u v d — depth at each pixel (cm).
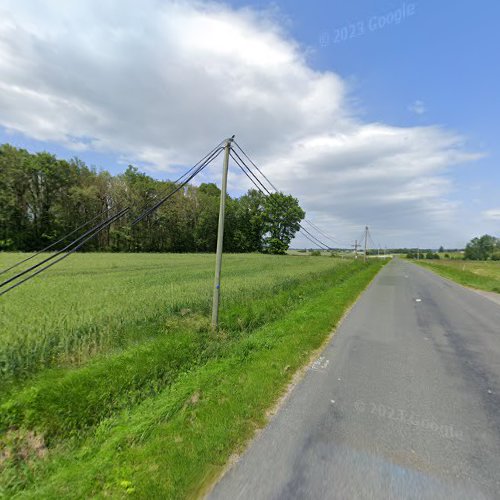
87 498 231
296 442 298
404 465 267
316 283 1485
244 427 321
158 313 712
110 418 353
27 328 553
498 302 1237
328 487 238
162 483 242
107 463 268
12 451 290
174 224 5775
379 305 1096
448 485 242
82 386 369
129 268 2053
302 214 7138
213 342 596
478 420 346
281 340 625
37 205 4262
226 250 6938
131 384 409
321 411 361
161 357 475
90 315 645
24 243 4053
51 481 256
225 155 677
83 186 4441
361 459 273
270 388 411
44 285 1127
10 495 248
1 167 3853
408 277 2416
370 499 226
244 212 7162
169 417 343
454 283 2025
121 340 566
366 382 446
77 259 2748
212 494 231
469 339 684
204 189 7619
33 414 321
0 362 430
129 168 5144
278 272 1889
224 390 402
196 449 283
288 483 243
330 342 641
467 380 459
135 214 4809
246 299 943
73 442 316
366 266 3603
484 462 272
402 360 542
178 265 2398
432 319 888
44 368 442
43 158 4181
